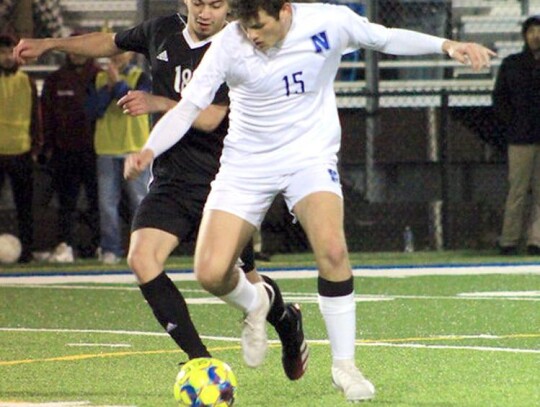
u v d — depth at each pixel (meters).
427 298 25.83
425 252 38.06
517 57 35.25
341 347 13.93
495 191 38.91
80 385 15.31
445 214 38.47
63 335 20.72
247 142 13.95
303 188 13.80
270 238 37.75
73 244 36.66
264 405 13.83
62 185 35.56
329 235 13.66
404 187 38.66
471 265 33.88
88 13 41.34
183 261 36.22
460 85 41.16
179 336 14.34
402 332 20.34
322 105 13.99
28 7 38.66
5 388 15.12
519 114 35.41
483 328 20.73
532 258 35.62
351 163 38.38
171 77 15.60
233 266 14.03
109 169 34.38
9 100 34.75
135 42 16.05
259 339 14.77
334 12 13.87
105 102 33.91
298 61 13.62
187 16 15.98
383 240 38.41
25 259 36.06
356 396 13.80
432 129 38.69
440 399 13.93
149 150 13.45
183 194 15.03
